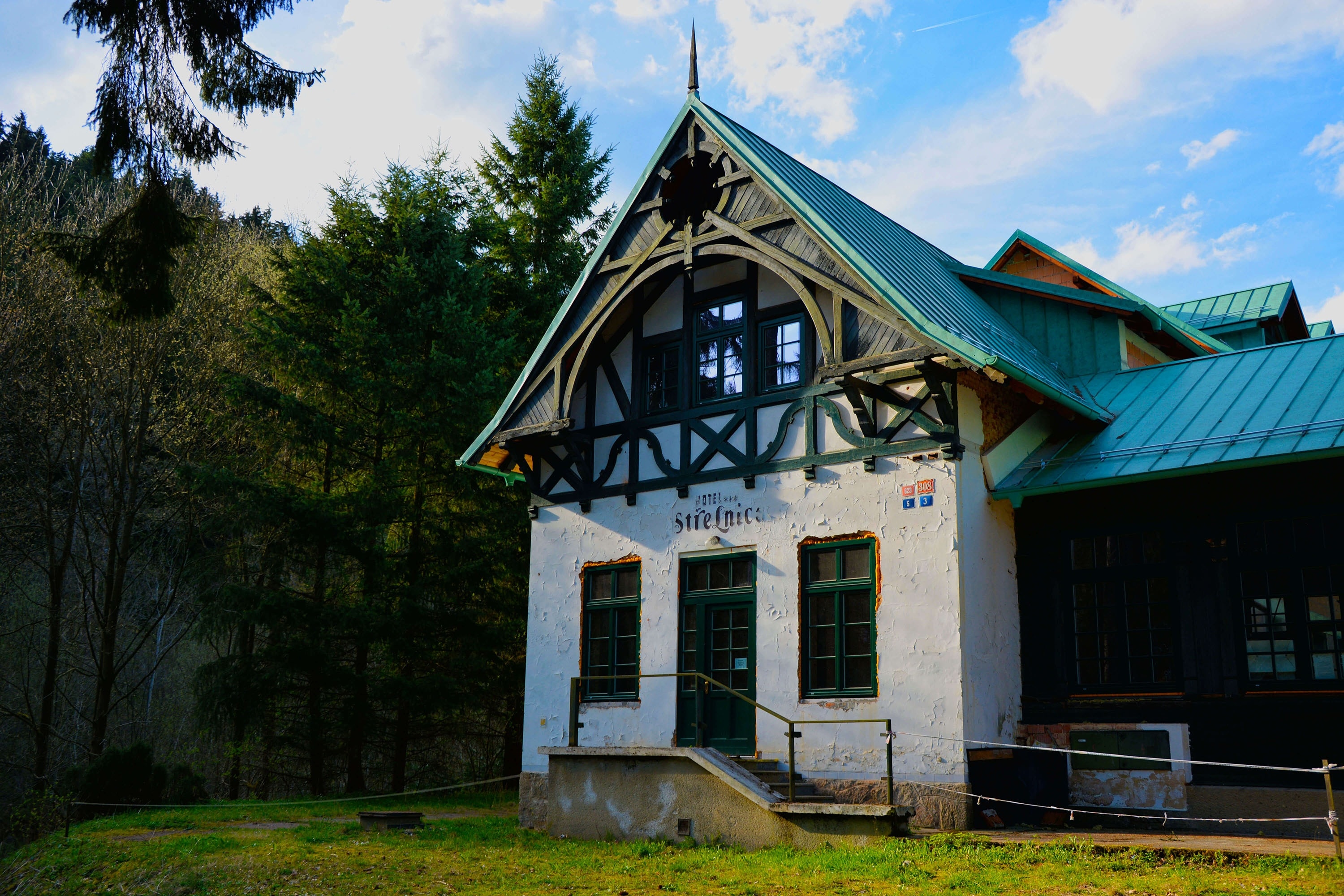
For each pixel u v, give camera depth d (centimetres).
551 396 1570
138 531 2642
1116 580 1247
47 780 2208
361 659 2208
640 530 1493
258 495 2088
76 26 861
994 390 1305
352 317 2208
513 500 2392
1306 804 1068
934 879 864
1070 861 912
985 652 1209
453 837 1291
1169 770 1156
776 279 1429
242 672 2030
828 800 1206
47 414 2323
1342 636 1097
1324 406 1171
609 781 1255
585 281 1555
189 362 2427
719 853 1076
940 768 1152
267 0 895
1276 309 1884
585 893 880
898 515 1244
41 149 3155
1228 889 770
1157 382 1411
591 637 1529
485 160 2845
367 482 2200
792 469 1350
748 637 1357
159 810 1694
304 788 2473
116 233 898
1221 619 1166
